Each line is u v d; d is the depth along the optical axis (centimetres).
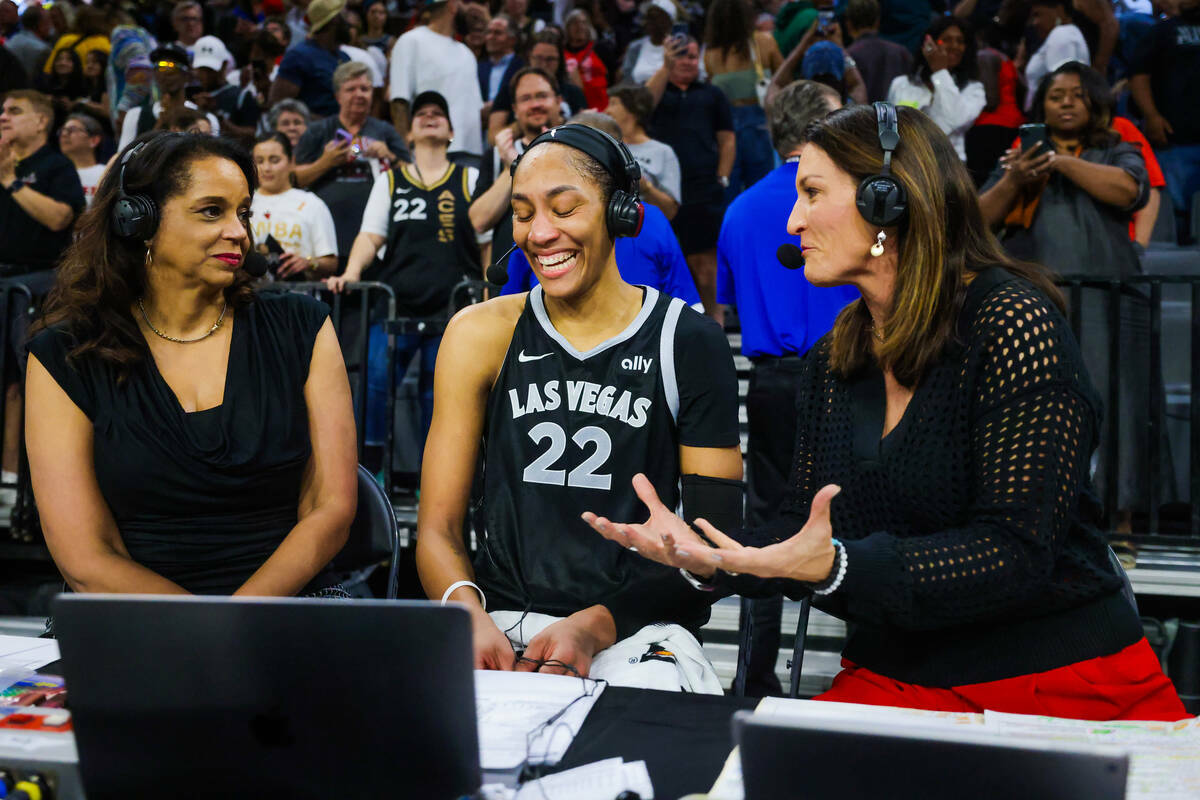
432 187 415
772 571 135
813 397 178
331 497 203
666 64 512
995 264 160
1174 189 517
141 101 576
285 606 105
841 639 347
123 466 192
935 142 157
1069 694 152
